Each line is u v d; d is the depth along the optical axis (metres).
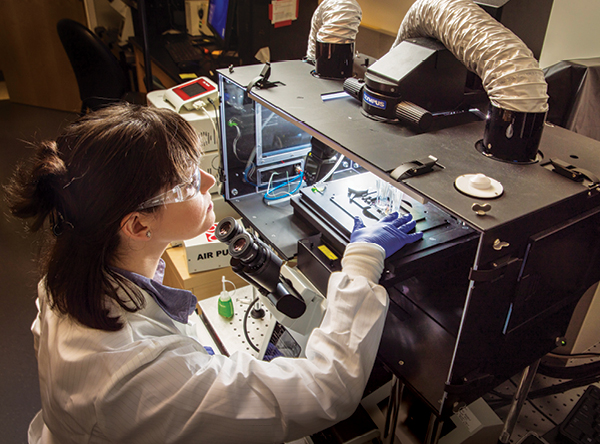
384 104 1.09
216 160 1.94
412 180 0.88
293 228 1.34
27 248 2.71
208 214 0.89
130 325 0.77
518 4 1.10
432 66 1.09
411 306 1.08
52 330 0.77
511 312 0.92
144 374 0.71
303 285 1.06
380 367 1.46
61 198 0.71
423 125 1.05
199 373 0.74
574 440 1.35
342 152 1.00
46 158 0.71
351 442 1.21
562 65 1.30
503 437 1.48
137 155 0.69
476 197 0.83
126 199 0.70
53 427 0.77
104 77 2.98
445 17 1.04
